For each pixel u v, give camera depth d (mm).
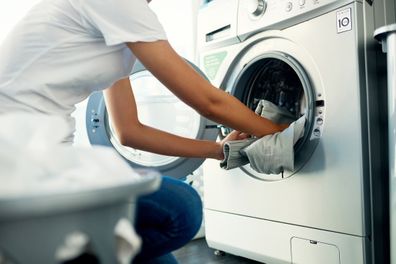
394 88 932
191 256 1521
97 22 701
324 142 1109
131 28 692
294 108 1369
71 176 321
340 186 1067
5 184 294
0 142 327
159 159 1243
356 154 1032
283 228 1226
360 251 1021
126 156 1222
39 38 736
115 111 994
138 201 708
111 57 773
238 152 1074
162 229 773
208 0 1590
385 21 1104
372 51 1065
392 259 951
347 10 1056
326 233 1102
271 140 1045
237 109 904
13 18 1486
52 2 765
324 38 1115
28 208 273
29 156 318
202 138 1260
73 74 745
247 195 1352
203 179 1619
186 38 1886
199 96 781
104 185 315
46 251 302
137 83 1386
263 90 1456
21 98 728
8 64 744
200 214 800
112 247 347
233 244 1409
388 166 1050
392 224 950
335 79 1085
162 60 711
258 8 1299
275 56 1265
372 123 1046
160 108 1389
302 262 1168
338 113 1076
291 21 1209
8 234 290
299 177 1177
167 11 1849
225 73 1458
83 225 321
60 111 768
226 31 1454
